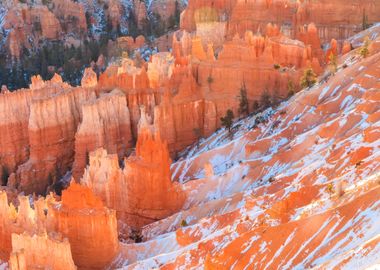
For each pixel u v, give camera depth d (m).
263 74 115.06
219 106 116.31
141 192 88.19
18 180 115.31
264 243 60.41
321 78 110.19
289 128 97.12
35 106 115.94
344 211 58.22
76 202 74.81
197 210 83.19
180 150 115.38
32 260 69.50
